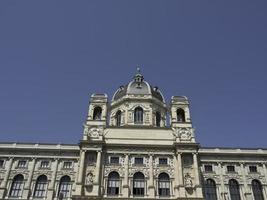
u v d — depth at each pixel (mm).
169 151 72750
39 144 76375
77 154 74875
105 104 81250
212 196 70125
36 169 72688
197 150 71188
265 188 71312
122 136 75625
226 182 71750
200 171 73062
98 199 64250
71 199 66000
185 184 67000
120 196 66062
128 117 84625
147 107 86750
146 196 66312
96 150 70938
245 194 70250
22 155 74250
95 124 76000
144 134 76312
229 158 75188
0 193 68625
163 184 68625
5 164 73000
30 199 68312
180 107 81125
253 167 74438
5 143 76188
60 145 76250
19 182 71125
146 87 91625
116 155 71938
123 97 89000
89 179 67562
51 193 69188
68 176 72250
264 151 76625
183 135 74500
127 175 68750
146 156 72125
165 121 88750
